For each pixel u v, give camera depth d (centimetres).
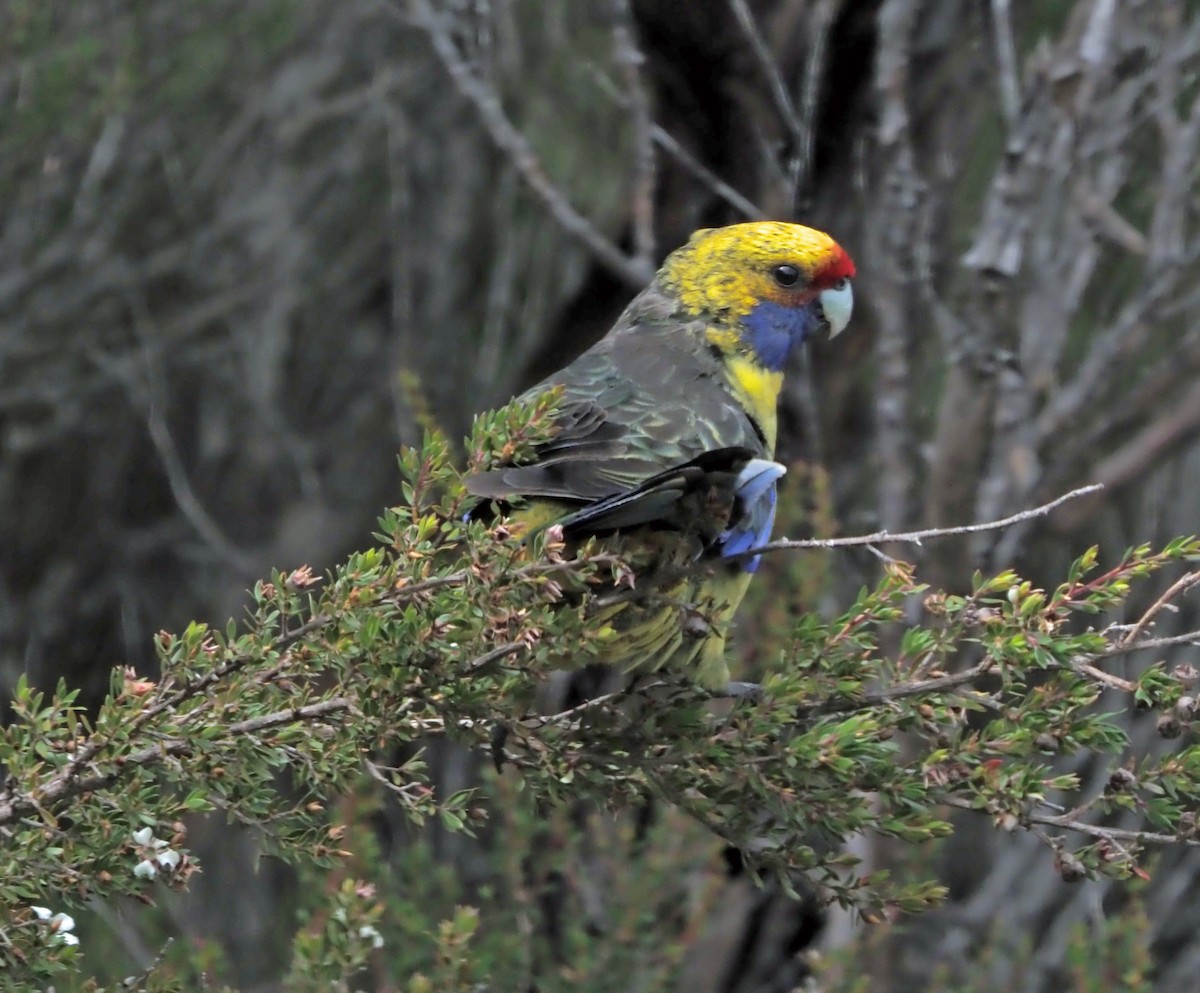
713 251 841
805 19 1054
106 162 1552
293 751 560
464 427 1505
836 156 1085
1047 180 1057
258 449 1650
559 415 650
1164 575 1266
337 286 1669
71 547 1630
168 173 1591
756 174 1074
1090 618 1257
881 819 573
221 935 1377
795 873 589
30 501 1631
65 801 561
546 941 980
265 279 1655
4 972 544
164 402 1559
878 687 596
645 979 908
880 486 1068
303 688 565
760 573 1002
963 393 1066
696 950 1130
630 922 920
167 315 1642
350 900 640
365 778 793
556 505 636
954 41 1095
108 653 1622
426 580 551
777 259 832
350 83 1659
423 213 1602
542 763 588
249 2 1630
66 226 1591
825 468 1145
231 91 1638
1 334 1572
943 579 1061
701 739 582
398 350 1517
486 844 1299
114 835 541
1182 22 1118
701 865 968
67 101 1498
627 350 798
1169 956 1299
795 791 579
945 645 585
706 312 830
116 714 542
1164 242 1105
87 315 1599
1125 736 560
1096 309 1303
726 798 595
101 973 1072
